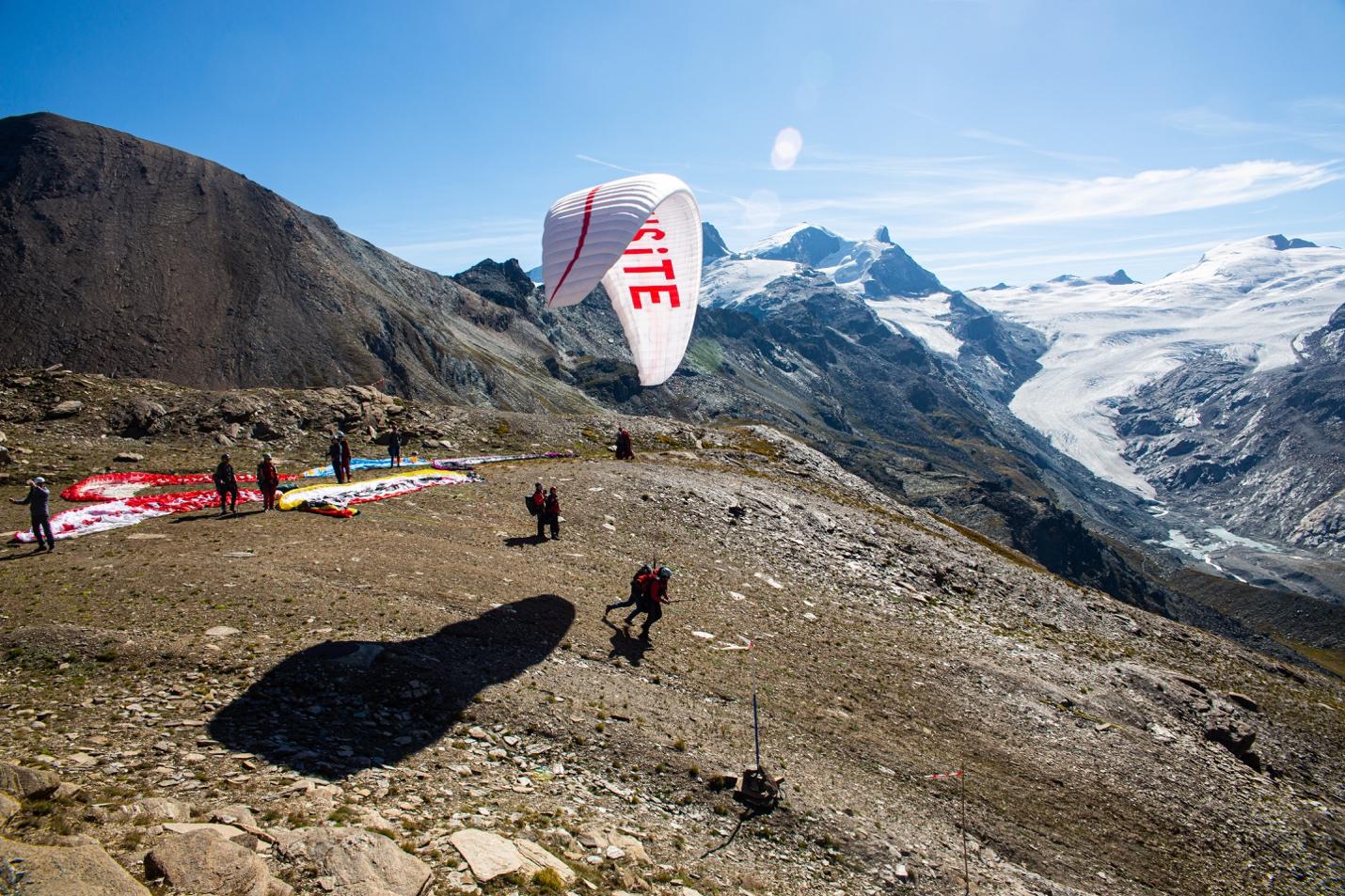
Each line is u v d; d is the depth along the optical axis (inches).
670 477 1708.9
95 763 450.9
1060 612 1750.7
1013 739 981.2
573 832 500.1
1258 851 917.2
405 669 663.8
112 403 1728.6
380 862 359.3
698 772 650.2
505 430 2208.4
